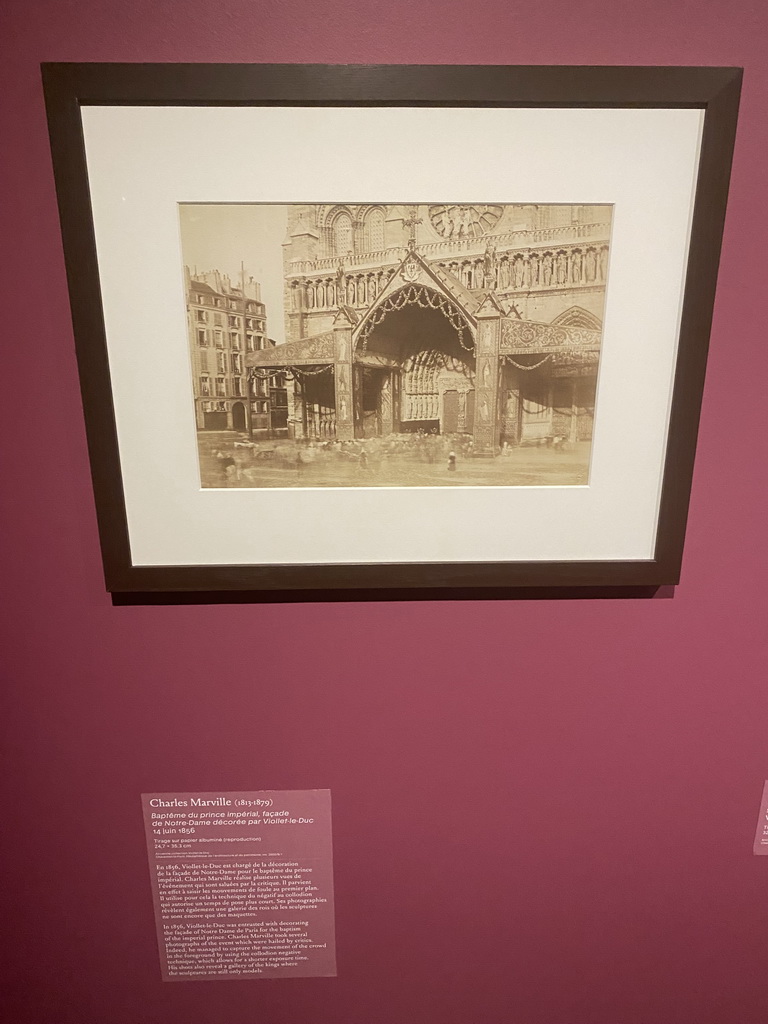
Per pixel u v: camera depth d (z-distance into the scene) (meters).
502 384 0.69
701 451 0.73
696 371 0.69
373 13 0.62
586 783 0.85
